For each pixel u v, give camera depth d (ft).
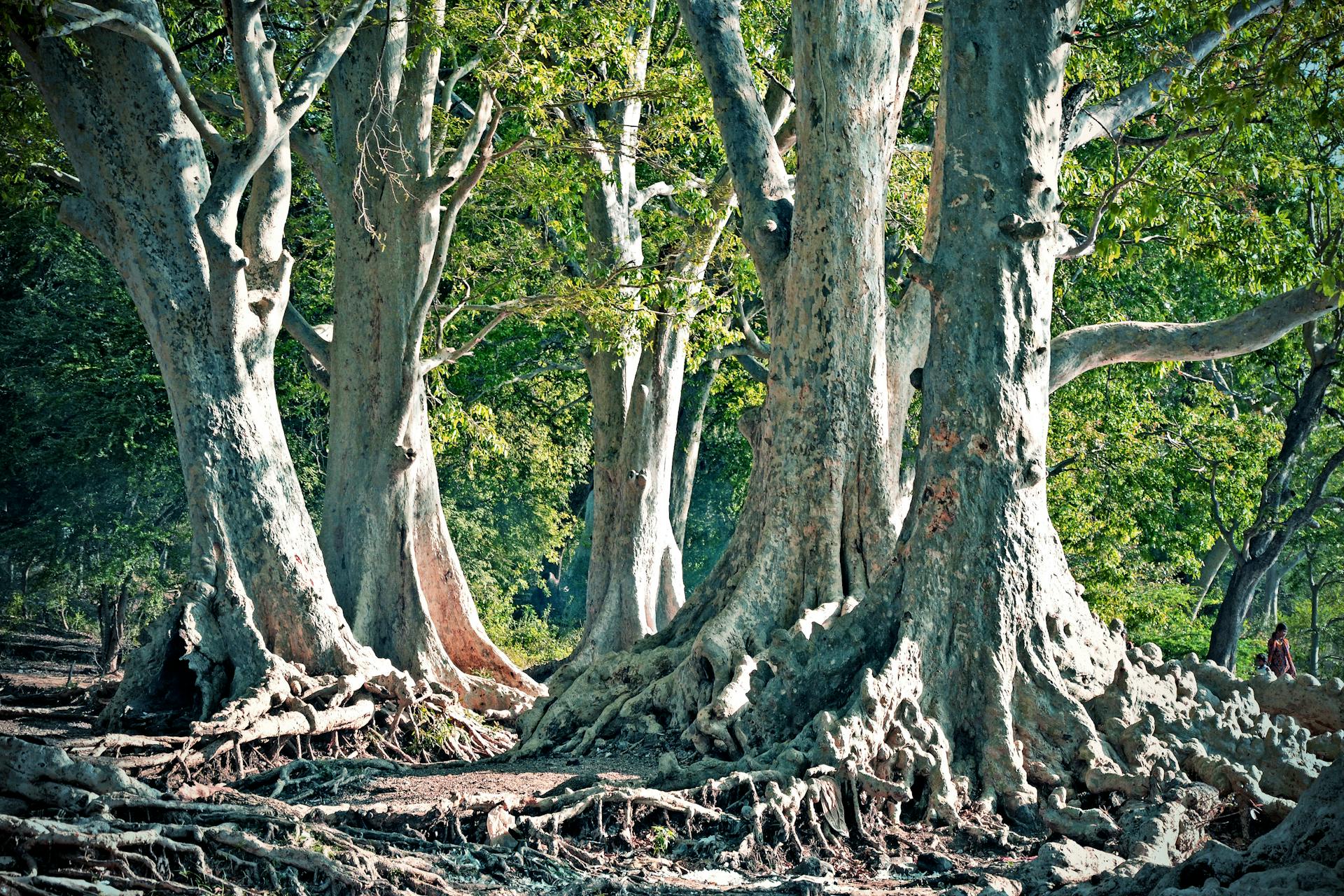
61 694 64.85
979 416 40.63
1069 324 88.58
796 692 40.27
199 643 52.06
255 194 59.98
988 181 41.11
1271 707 45.60
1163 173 62.54
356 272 67.21
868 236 49.19
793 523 47.93
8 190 66.03
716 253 82.17
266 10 71.46
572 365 105.70
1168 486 87.56
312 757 48.98
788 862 32.99
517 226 88.17
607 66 74.33
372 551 65.05
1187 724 38.93
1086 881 27.12
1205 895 21.98
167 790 34.71
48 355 96.37
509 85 64.23
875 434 48.75
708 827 33.83
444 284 95.25
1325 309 48.42
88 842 24.32
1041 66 41.39
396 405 65.67
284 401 100.58
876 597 41.45
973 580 40.06
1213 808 35.27
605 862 31.19
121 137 55.16
